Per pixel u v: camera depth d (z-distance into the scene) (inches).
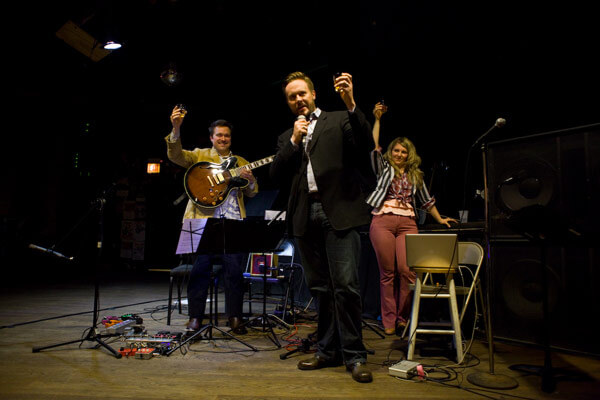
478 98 221.0
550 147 110.1
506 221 91.0
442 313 138.9
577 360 102.8
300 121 86.4
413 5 210.5
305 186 90.4
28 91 355.6
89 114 402.0
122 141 424.8
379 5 216.5
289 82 90.9
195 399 77.2
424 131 245.1
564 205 106.9
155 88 339.3
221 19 231.8
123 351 105.0
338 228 84.8
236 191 139.3
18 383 85.0
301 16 228.8
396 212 133.6
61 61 309.6
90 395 78.8
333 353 96.2
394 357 106.7
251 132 352.8
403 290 131.7
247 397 78.2
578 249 107.5
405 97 245.6
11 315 161.6
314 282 95.2
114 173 426.6
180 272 145.1
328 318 96.5
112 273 362.3
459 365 99.2
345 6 218.4
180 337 120.8
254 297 205.0
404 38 220.4
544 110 200.1
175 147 129.0
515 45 193.2
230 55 272.8
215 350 111.0
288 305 181.6
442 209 204.4
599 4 163.6
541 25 181.2
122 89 351.3
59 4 217.0
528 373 94.2
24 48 285.3
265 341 121.3
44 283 281.9
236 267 133.3
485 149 96.5
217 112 350.6
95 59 225.0
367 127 82.9
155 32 244.4
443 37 210.1
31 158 406.6
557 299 110.0
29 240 380.2
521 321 116.3
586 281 106.0
